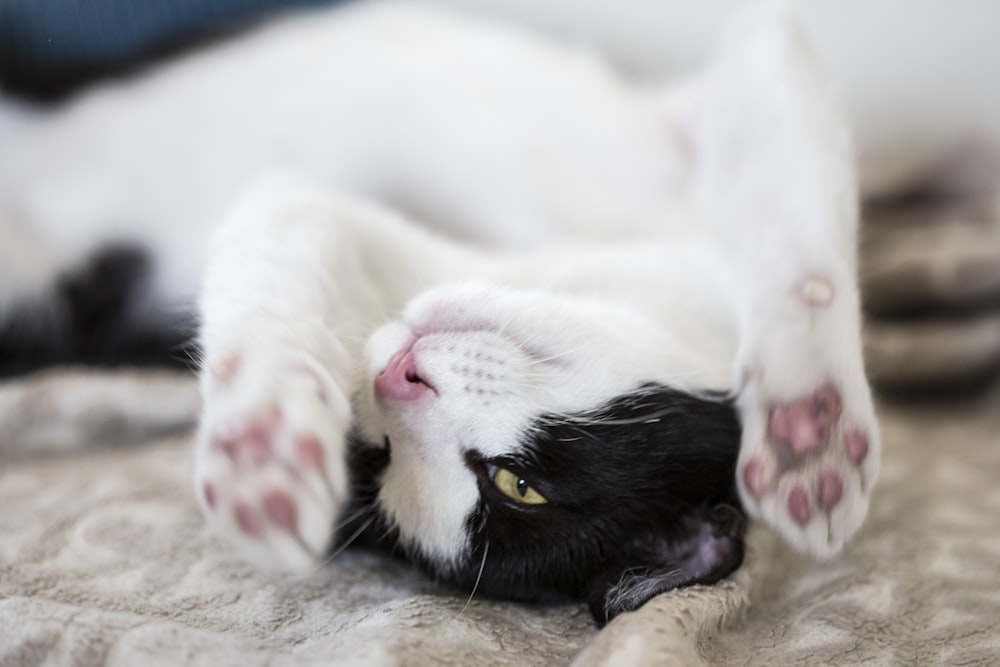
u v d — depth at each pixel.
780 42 0.47
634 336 0.42
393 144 0.52
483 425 0.40
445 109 0.52
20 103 0.52
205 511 0.34
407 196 0.52
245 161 0.52
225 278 0.40
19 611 0.35
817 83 0.46
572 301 0.42
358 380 0.40
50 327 0.52
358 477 0.40
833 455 0.38
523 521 0.40
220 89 0.52
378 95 0.52
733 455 0.41
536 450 0.40
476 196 0.51
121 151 0.52
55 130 0.52
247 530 0.33
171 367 0.51
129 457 0.46
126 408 0.47
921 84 0.58
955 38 0.58
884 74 0.58
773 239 0.42
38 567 0.38
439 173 0.52
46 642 0.34
